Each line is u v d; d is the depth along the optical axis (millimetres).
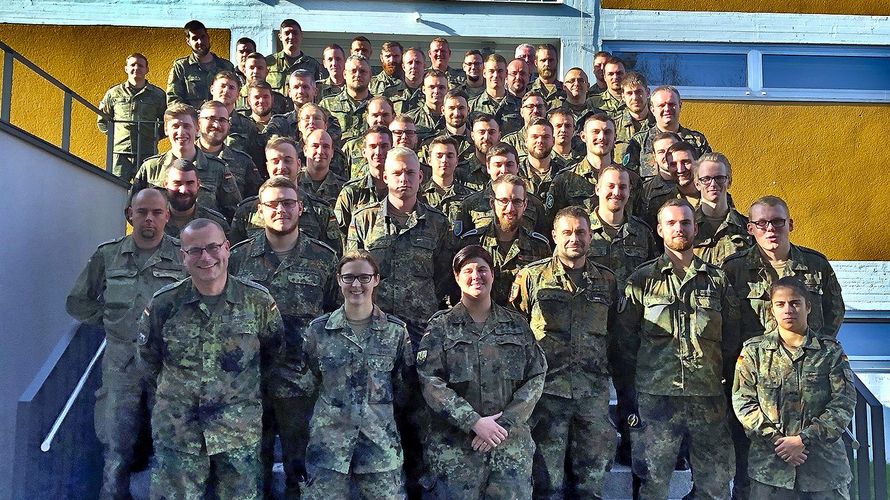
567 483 4293
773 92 9289
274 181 4414
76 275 6160
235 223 5066
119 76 8992
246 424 3854
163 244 4715
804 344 4207
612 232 5117
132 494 4324
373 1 9367
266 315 4008
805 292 4223
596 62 8258
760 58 9398
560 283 4367
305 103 7098
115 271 4609
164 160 5641
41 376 4703
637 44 9422
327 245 4645
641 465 4289
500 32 9406
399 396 4008
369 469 3756
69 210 6043
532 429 4254
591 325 4348
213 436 3773
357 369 3850
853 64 9438
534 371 4016
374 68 9969
